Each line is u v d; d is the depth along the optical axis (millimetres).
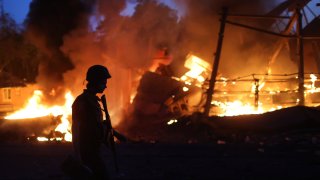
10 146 10914
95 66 4809
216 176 7285
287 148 9836
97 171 4652
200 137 13602
